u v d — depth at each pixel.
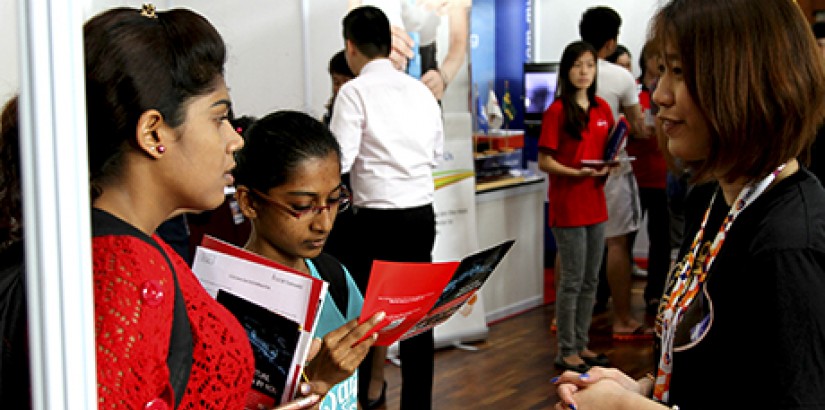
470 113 4.74
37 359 0.76
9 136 0.98
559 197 4.37
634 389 1.41
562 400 1.39
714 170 1.19
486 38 6.62
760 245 1.13
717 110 1.14
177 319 1.02
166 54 1.01
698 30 1.15
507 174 5.54
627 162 4.92
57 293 0.75
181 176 1.04
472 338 4.89
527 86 6.33
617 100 4.93
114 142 1.00
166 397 1.00
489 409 3.96
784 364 1.07
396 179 3.65
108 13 1.02
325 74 4.52
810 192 1.16
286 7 4.38
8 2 2.59
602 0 6.62
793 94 1.12
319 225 1.59
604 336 5.09
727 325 1.16
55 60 0.74
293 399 1.23
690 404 1.22
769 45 1.13
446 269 1.42
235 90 4.30
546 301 5.81
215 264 1.34
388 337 1.50
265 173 1.54
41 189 0.74
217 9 4.20
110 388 0.90
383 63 3.70
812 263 1.09
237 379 1.09
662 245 5.43
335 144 1.60
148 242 1.00
